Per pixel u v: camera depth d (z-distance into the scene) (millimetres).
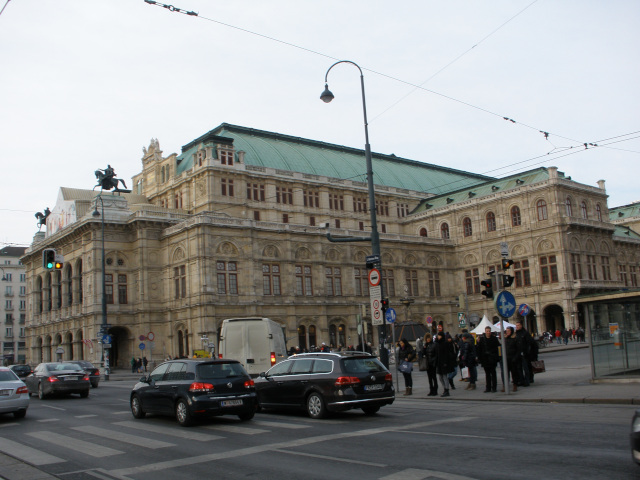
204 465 13492
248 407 20531
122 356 82062
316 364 21344
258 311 76000
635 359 24641
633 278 110812
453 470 11664
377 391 20734
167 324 78500
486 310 96062
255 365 33531
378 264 30344
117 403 30078
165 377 21453
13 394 23250
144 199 96562
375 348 87062
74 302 85000
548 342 82812
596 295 25266
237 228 76312
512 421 17719
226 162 84688
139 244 80125
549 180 89188
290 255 80312
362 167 105562
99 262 79438
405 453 13617
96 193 96500
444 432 16375
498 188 97500
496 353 25812
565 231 88000
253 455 14328
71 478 12742
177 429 19344
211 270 73188
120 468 13633
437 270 99312
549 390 24266
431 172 120812
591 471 10984
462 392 27125
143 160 99750
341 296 85688
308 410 21031
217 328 72750
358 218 98625
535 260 90375
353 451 14180
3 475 13188
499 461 12227
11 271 149750
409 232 107062
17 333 148250
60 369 35000
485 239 97000
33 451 16266
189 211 86000
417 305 94625
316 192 94375
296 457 13828
